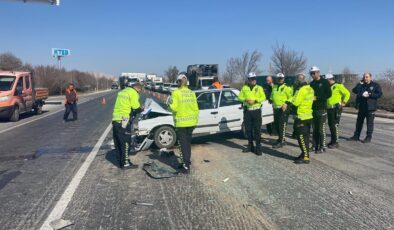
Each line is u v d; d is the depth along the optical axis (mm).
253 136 9234
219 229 4672
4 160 8969
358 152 9164
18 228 4824
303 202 5582
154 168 7742
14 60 54094
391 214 5086
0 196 6160
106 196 6043
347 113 21016
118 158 8078
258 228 4684
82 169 7883
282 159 8438
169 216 5137
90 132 13578
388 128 14055
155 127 9805
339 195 5875
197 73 35906
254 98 8781
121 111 7723
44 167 8156
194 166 7938
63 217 5172
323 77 9422
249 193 6031
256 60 51094
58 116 20672
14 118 18062
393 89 22703
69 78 62312
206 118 10344
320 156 8711
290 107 9359
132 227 4801
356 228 4656
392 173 7152
